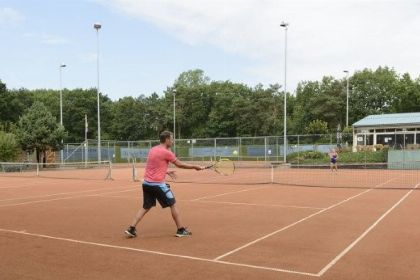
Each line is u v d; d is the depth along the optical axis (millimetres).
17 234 8820
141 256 7008
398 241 8094
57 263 6617
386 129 43875
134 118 83250
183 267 6359
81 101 85500
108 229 9344
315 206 13094
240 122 78188
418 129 42469
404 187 19578
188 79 107125
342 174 29078
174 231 9109
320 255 7047
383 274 6027
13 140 38375
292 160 40000
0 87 61719
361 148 41188
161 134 8492
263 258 6859
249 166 39125
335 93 75750
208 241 8117
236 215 11352
